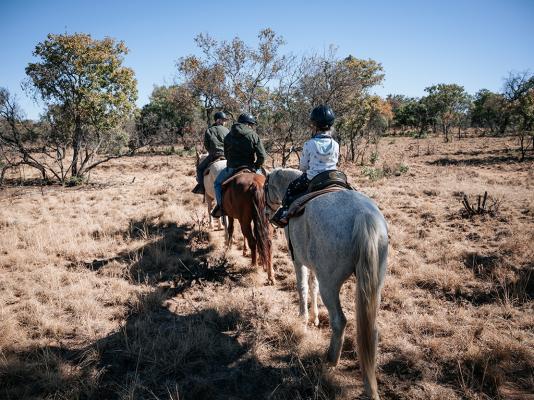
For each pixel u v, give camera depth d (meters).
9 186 14.17
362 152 23.00
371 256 2.62
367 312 2.64
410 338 3.94
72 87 13.93
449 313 4.41
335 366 3.33
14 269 5.93
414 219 8.50
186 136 29.38
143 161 22.80
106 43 14.01
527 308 4.45
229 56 14.63
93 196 11.73
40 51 13.44
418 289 5.06
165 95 34.69
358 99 16.86
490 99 47.00
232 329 4.28
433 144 34.88
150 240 7.11
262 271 5.77
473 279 5.27
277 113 14.72
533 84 35.66
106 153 21.05
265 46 14.09
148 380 3.45
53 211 9.70
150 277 5.70
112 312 4.67
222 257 6.03
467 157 22.83
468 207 8.50
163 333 4.13
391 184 13.52
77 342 4.06
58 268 6.00
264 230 5.00
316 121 3.60
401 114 58.91
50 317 4.51
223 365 3.65
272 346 3.92
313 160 3.58
